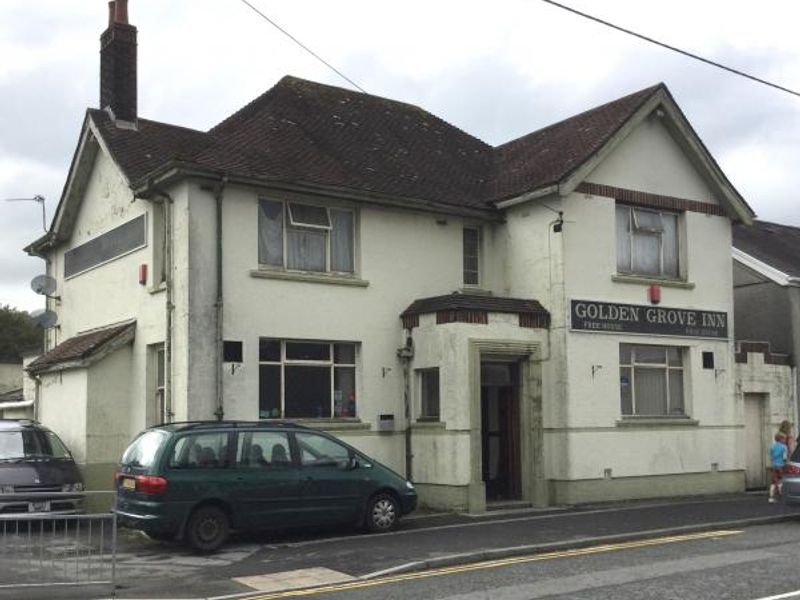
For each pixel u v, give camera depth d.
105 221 18.81
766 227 27.14
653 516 15.14
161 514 11.71
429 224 18.22
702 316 19.95
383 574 10.29
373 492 13.54
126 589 9.84
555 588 9.23
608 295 18.31
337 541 12.78
